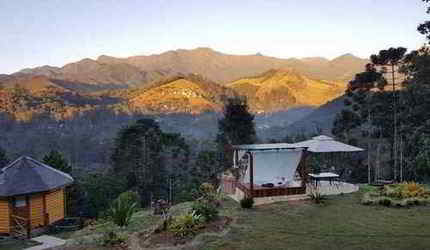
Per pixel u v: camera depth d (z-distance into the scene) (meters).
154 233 16.61
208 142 87.88
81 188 41.03
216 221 17.34
